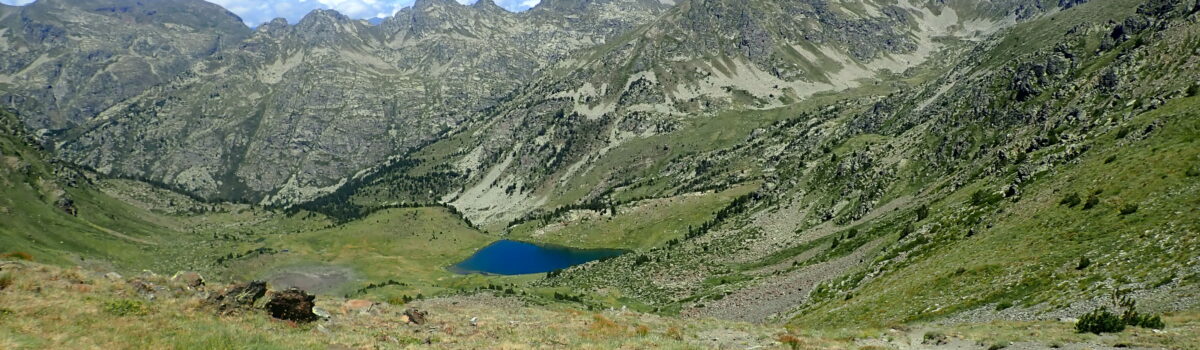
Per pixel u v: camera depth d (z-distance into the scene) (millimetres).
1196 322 35781
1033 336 38375
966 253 76062
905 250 95938
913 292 70062
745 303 108562
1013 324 43938
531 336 39719
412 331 39438
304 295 38531
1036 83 171500
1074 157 95562
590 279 167250
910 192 155875
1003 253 69250
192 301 36062
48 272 36062
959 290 64062
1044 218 74125
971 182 129125
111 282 36875
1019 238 72062
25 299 30828
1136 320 37438
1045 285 54750
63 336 27359
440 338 37188
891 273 85875
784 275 122125
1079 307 46562
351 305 49219
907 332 46656
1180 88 107875
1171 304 40531
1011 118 161875
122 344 27516
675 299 128500
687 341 40344
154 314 32500
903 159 176625
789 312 91250
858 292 83000
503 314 53312
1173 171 66438
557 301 128375
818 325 73938
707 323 52531
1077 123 127688
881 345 40688
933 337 42094
